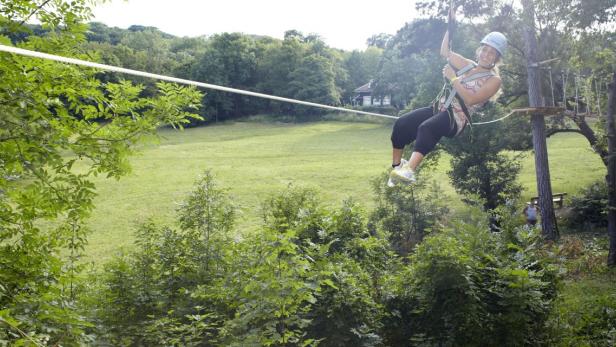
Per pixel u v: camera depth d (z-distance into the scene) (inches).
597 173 1683.1
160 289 436.1
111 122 323.3
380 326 427.2
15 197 308.3
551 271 462.6
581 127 1067.3
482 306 438.9
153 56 5078.7
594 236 986.1
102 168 318.7
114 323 396.5
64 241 356.8
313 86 4375.0
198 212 484.4
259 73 4751.5
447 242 445.4
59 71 294.0
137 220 503.5
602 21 854.5
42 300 269.7
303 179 1879.9
